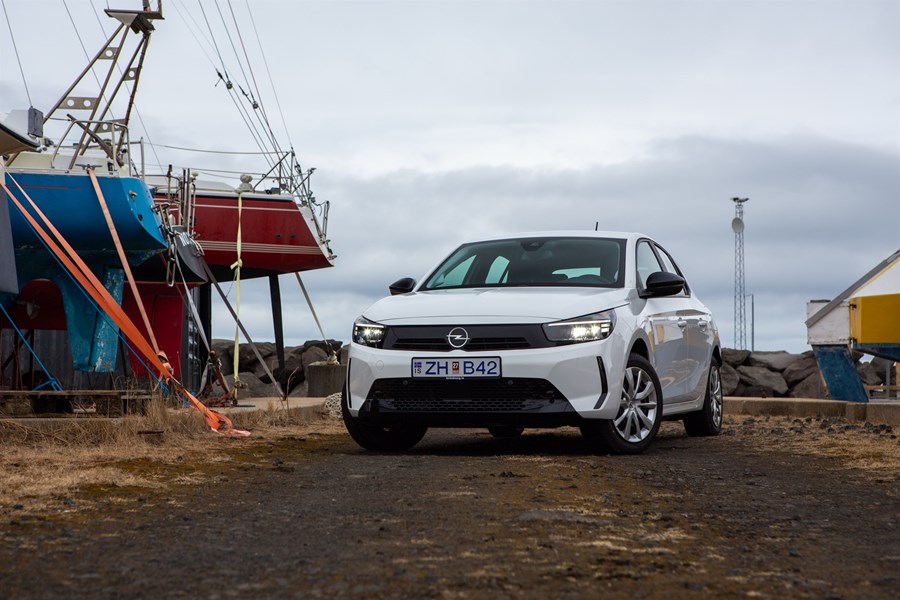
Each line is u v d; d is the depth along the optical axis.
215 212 16.67
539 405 6.15
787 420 11.03
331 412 11.47
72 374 13.29
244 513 3.95
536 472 5.38
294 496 4.45
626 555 3.10
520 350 6.18
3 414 8.15
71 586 2.66
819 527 3.74
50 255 9.91
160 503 4.20
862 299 10.77
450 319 6.35
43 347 13.15
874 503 4.39
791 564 3.04
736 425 10.09
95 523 3.66
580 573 2.81
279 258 17.05
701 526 3.71
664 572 2.87
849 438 7.89
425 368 6.27
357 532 3.50
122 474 5.04
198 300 16.12
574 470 5.51
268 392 22.89
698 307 8.39
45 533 3.44
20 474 4.95
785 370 24.27
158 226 10.34
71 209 9.58
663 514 3.98
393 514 3.91
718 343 8.78
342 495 4.48
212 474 5.26
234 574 2.82
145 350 8.21
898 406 10.29
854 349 10.97
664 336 7.28
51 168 9.70
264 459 6.18
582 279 7.09
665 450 7.02
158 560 3.01
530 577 2.76
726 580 2.79
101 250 9.94
